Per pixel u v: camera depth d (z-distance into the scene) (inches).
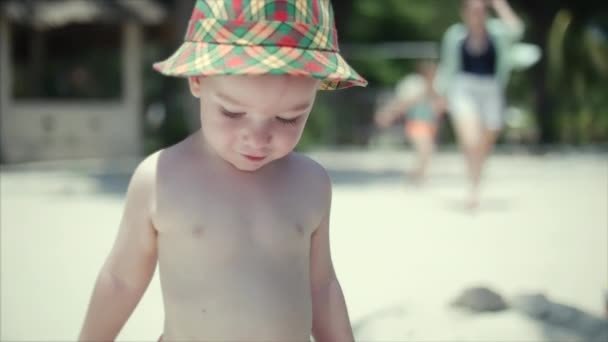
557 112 698.8
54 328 143.1
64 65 546.0
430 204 317.7
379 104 687.1
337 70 70.8
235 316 74.6
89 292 170.7
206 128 72.9
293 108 70.0
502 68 284.8
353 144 680.4
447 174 452.4
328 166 498.6
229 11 70.9
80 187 376.5
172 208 75.5
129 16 521.7
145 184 77.4
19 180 408.2
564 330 136.9
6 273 188.2
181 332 76.0
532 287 171.2
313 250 83.4
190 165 77.1
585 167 487.5
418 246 221.9
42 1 510.0
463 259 203.6
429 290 167.3
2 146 514.3
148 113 679.1
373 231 248.4
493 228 255.1
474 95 287.0
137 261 79.0
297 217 78.2
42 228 255.4
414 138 394.3
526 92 730.2
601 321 141.8
